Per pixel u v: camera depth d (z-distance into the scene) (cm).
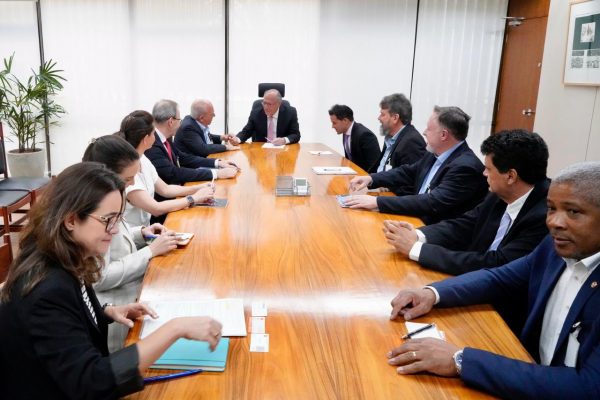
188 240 201
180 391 106
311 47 625
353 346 125
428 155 304
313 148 476
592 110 415
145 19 603
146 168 259
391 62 634
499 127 652
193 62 620
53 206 103
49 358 96
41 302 97
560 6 452
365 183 307
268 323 136
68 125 620
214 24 611
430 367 113
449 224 215
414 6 618
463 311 146
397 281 166
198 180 324
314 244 200
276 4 611
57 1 588
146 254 182
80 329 101
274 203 265
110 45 605
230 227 221
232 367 115
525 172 175
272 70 629
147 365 100
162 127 327
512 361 110
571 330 118
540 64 565
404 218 244
